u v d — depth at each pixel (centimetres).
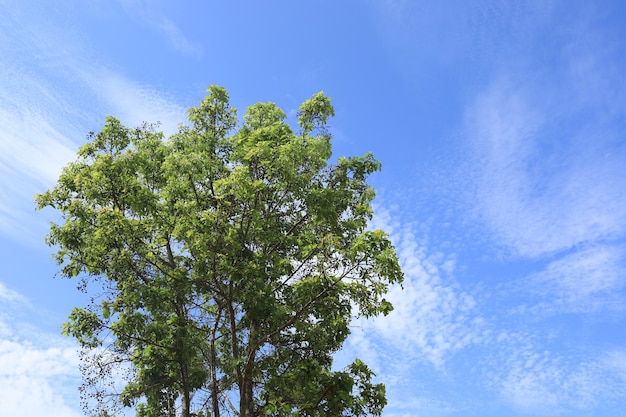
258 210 1658
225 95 2122
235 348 1686
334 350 1748
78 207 1736
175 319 1775
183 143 2008
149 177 1961
